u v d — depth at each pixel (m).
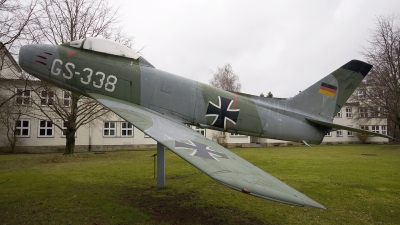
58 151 20.00
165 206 5.02
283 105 6.36
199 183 7.02
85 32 14.23
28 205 5.01
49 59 5.25
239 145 24.38
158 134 3.76
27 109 15.47
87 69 5.21
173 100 5.35
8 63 10.25
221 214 4.62
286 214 4.66
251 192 2.75
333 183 7.02
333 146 25.11
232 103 5.75
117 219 4.29
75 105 14.44
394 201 5.46
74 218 4.33
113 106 4.53
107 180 7.44
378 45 21.27
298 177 7.81
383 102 22.58
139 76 5.32
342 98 6.79
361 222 4.32
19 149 19.17
